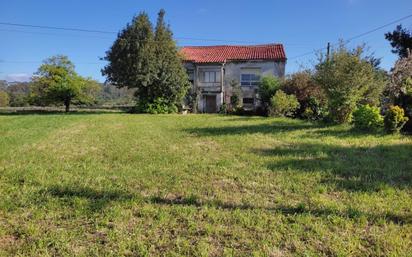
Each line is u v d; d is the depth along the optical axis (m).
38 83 33.62
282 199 4.64
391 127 10.91
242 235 3.58
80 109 34.81
